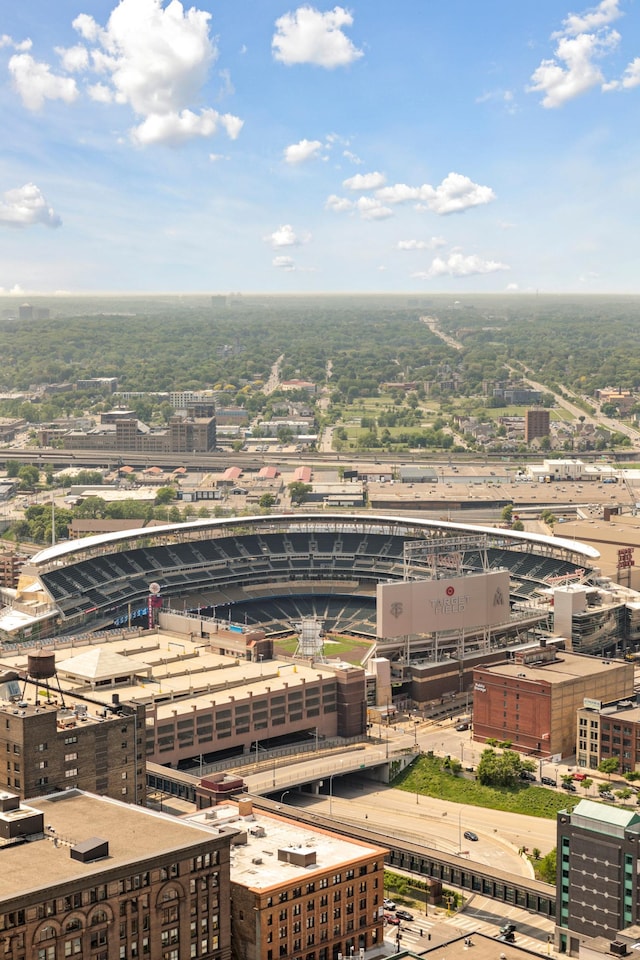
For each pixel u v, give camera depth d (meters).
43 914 174.62
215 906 196.25
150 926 187.25
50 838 193.00
